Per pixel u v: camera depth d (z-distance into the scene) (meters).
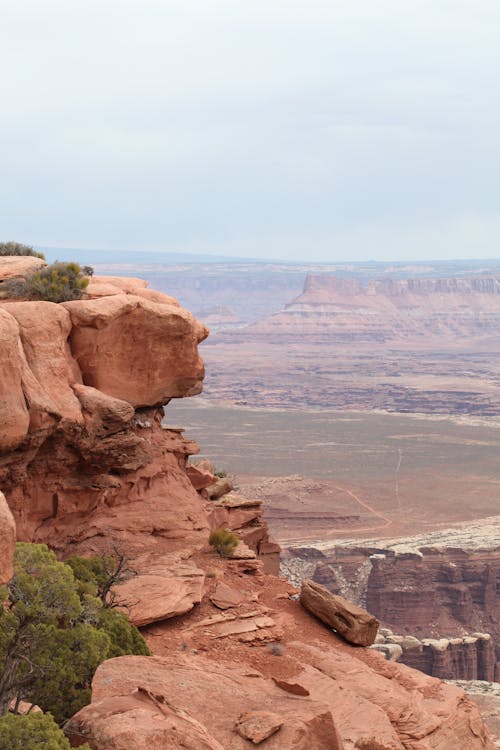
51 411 27.86
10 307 29.12
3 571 14.74
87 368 31.73
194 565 30.89
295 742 18.92
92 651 21.39
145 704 17.75
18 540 29.16
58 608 21.02
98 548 30.78
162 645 26.36
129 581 28.39
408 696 26.70
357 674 27.02
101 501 32.19
